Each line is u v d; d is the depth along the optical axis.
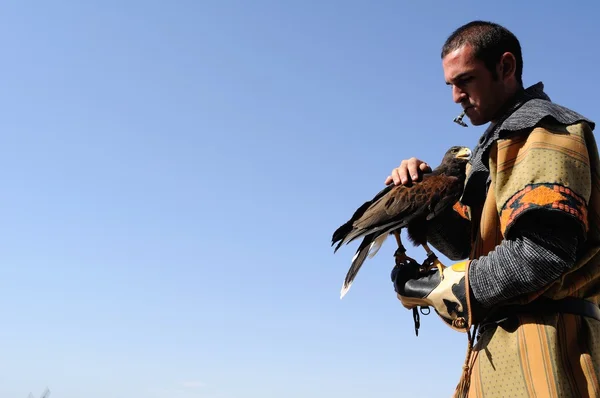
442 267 1.81
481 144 1.88
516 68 1.85
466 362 1.75
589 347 1.65
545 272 1.56
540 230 1.56
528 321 1.66
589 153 1.67
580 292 1.70
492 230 1.75
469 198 1.90
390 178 2.32
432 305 1.78
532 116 1.67
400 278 1.85
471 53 1.81
